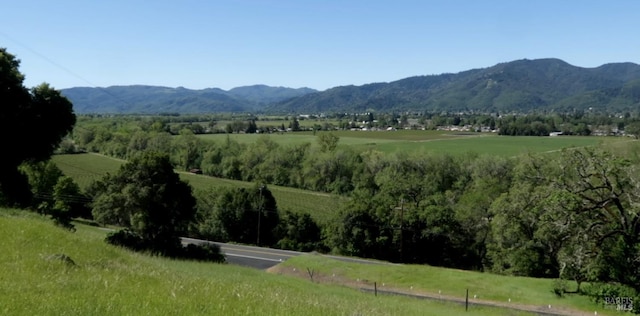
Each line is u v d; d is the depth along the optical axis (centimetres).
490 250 5822
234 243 6869
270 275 3350
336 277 4009
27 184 4650
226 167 10844
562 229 2925
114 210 4559
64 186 7056
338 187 9744
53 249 1546
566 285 3262
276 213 7250
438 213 6250
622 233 2866
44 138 4462
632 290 2914
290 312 1129
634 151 5003
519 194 4775
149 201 4428
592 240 2912
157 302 1018
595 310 2952
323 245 6812
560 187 3000
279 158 10700
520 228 4731
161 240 4472
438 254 6362
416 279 3772
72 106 4697
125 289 1120
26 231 1692
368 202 6694
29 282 1073
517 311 2941
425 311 2341
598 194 2920
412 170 9156
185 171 11456
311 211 8219
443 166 9038
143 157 4519
